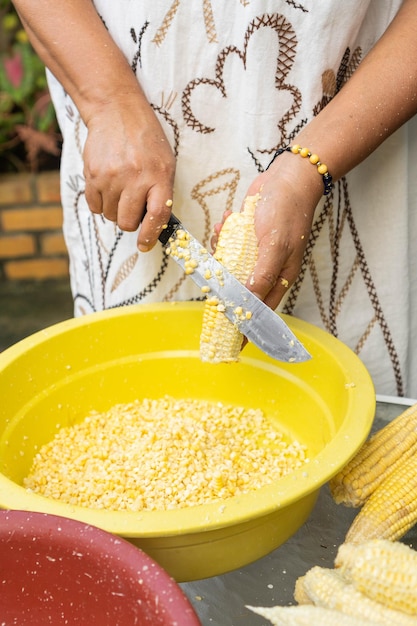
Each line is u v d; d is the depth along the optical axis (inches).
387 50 35.2
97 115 35.9
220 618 28.0
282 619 24.2
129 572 23.0
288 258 33.6
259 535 28.7
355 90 34.8
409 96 35.1
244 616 28.1
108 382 40.7
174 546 27.2
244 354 40.7
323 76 36.8
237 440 38.9
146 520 25.5
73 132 43.0
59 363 38.6
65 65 36.6
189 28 36.0
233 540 28.1
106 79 36.0
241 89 37.3
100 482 35.1
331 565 30.3
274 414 40.6
